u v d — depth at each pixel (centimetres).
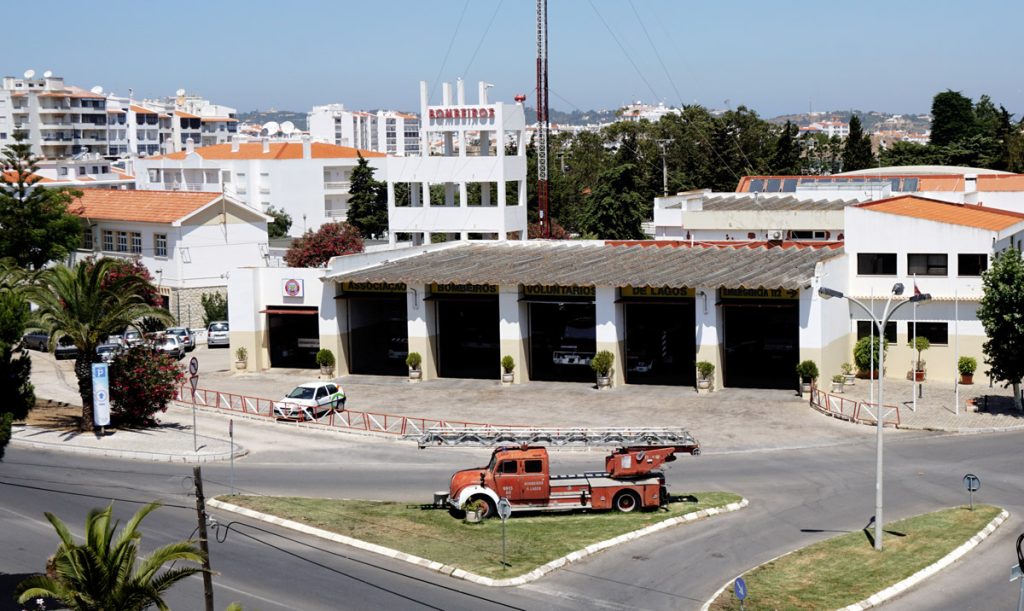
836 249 7306
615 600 3281
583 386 6619
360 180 12912
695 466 4866
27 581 2528
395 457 5050
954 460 4872
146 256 9388
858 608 3209
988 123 18400
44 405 6047
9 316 5191
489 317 7675
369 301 7425
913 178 9575
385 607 3203
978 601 3278
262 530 3903
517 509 4078
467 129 9938
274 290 7256
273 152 15588
